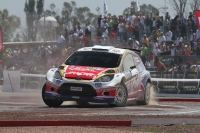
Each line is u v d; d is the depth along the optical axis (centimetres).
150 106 2592
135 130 1548
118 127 1619
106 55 2555
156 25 5875
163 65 4806
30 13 11119
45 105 2528
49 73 2431
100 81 2327
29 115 1875
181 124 1711
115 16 6175
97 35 6203
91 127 1595
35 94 3766
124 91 2428
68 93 2333
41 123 1611
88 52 2595
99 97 2312
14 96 3300
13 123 1598
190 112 2202
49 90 2375
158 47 5397
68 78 2341
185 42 5544
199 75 4334
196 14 5206
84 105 2552
